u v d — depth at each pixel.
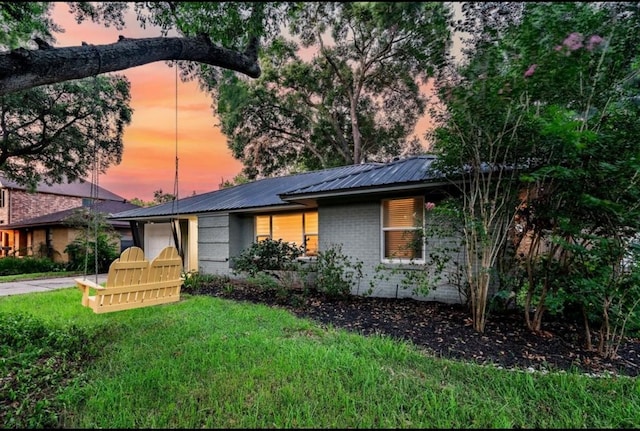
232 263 9.58
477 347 3.71
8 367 3.18
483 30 2.59
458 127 4.10
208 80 5.55
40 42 2.98
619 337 3.56
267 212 10.03
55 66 2.93
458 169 4.71
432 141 4.83
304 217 9.18
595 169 3.49
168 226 12.31
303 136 20.77
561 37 2.59
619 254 3.49
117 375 2.95
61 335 4.02
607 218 3.53
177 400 2.49
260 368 2.95
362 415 2.28
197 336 4.01
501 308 4.96
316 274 7.27
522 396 2.62
